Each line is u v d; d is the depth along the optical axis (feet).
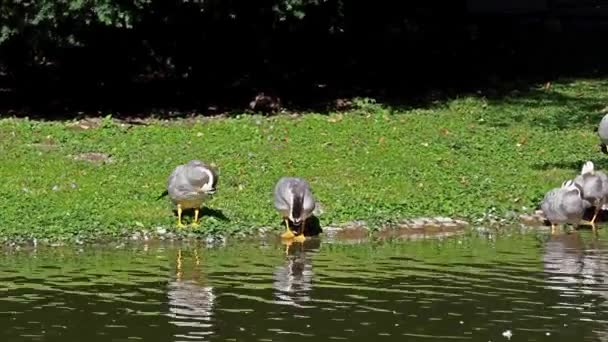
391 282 40.06
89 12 63.77
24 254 44.60
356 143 62.95
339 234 48.55
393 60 84.64
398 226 49.62
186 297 37.96
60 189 52.70
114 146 61.16
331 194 52.90
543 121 69.72
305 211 46.96
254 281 40.27
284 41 75.41
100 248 45.68
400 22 86.89
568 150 62.95
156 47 76.74
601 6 100.73
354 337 33.50
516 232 49.29
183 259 43.78
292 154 60.18
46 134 63.00
